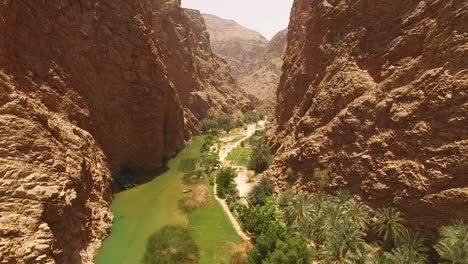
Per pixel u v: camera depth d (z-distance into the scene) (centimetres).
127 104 6656
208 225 4869
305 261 3312
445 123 3559
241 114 14362
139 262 3969
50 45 5031
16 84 4097
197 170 7281
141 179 6600
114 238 4491
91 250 4041
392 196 3878
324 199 4378
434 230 3444
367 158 4281
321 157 5041
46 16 5019
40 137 3816
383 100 4366
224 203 5619
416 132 3794
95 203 4722
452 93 3531
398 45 4509
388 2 4841
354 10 5350
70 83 5250
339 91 5138
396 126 4075
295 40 8544
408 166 3775
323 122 5384
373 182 4116
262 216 4441
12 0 4331
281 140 7100
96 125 5769
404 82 4219
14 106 3719
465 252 2784
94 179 4953
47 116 4294
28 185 3309
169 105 8300
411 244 3319
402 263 3005
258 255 3472
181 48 11956
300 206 4225
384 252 3306
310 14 7050
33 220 3128
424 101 3800
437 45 3875
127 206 5497
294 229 4084
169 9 12306
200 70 13688
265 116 14138
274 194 5634
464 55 3522
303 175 5341
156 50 7906
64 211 3572
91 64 5894
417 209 3594
